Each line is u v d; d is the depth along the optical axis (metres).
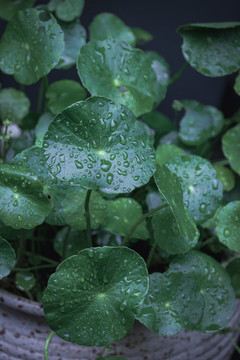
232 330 0.49
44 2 0.65
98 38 0.51
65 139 0.39
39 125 0.49
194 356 0.47
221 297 0.44
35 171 0.43
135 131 0.40
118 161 0.39
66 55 0.50
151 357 0.46
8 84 0.67
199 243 0.47
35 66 0.46
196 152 0.53
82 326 0.40
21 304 0.43
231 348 0.51
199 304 0.43
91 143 0.39
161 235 0.43
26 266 0.48
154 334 0.45
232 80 0.69
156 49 0.72
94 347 0.45
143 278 0.40
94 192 0.44
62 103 0.48
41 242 0.50
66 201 0.44
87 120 0.39
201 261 0.44
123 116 0.40
